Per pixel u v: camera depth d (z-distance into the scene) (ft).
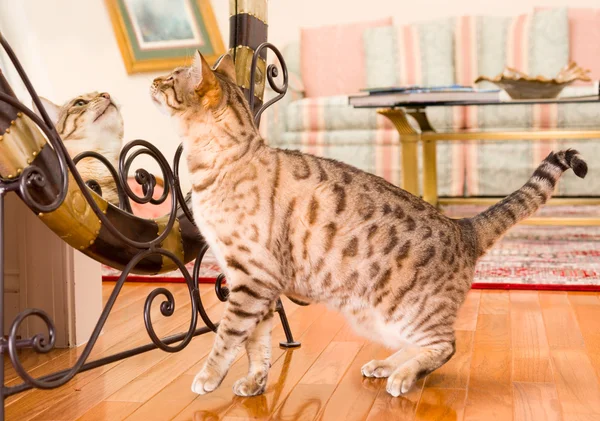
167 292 5.66
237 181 5.37
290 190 5.42
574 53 17.34
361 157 16.15
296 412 5.19
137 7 19.89
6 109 4.40
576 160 5.97
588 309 8.07
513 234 13.32
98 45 20.25
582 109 15.17
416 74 17.63
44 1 20.11
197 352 6.71
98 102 8.03
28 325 7.14
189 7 19.71
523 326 7.42
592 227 14.03
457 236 5.78
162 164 5.75
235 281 5.40
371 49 17.85
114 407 5.35
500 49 17.61
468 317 7.80
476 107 15.60
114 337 7.32
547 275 9.69
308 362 6.39
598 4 18.12
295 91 17.40
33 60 19.60
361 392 5.59
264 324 5.67
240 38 6.48
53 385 4.62
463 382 5.77
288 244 5.44
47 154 4.64
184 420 5.08
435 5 18.98
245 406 5.33
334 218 5.43
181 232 5.95
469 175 15.64
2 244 4.31
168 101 5.49
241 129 5.47
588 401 5.31
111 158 8.14
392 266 5.45
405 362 5.64
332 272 5.48
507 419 4.99
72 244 5.03
